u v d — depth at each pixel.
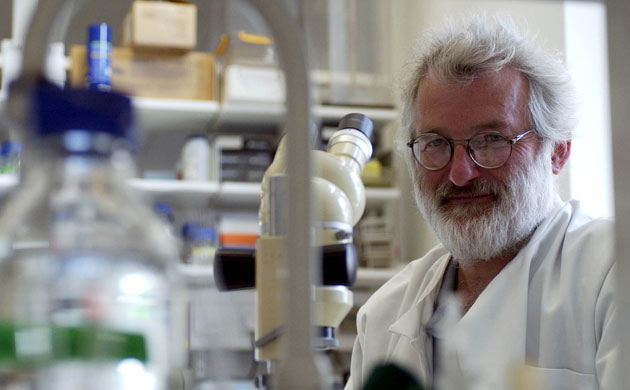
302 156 0.59
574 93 1.97
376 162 4.29
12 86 0.55
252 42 4.01
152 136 4.28
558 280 1.67
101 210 0.54
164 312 0.57
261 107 3.98
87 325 0.52
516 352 1.55
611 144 0.64
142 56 3.93
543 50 1.94
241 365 1.91
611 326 1.55
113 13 4.23
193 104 3.97
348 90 4.26
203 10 4.22
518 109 1.87
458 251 1.82
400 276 1.93
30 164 0.54
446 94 1.88
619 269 0.63
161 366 0.56
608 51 0.64
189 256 3.66
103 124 0.53
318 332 0.98
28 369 0.51
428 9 4.35
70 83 0.59
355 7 4.32
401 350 1.68
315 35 4.28
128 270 0.55
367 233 4.22
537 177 1.86
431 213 1.89
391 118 4.29
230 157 4.01
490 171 1.83
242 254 0.99
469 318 1.59
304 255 0.58
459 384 0.68
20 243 0.54
